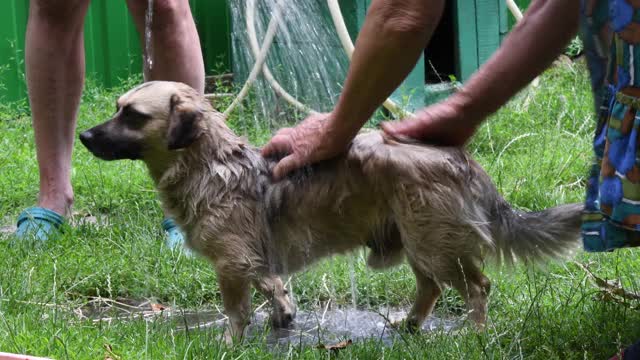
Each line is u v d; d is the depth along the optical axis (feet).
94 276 16.53
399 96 27.81
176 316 15.33
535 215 13.58
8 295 14.82
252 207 13.65
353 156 13.32
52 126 19.16
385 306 15.69
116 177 22.88
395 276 16.11
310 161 13.43
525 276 15.25
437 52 32.12
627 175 9.92
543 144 23.11
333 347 12.94
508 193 19.75
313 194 13.55
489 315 13.74
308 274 16.16
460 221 13.07
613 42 10.14
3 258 16.92
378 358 12.17
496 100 12.88
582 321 12.89
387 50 11.87
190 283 16.26
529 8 12.64
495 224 13.48
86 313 15.62
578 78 29.27
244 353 12.33
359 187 13.38
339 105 12.73
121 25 33.19
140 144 13.64
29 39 18.89
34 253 17.38
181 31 18.61
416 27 11.69
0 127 28.84
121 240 18.25
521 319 13.34
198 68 19.03
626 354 10.98
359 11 27.91
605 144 10.32
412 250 13.29
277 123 28.55
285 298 14.69
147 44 18.20
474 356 11.83
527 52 12.52
